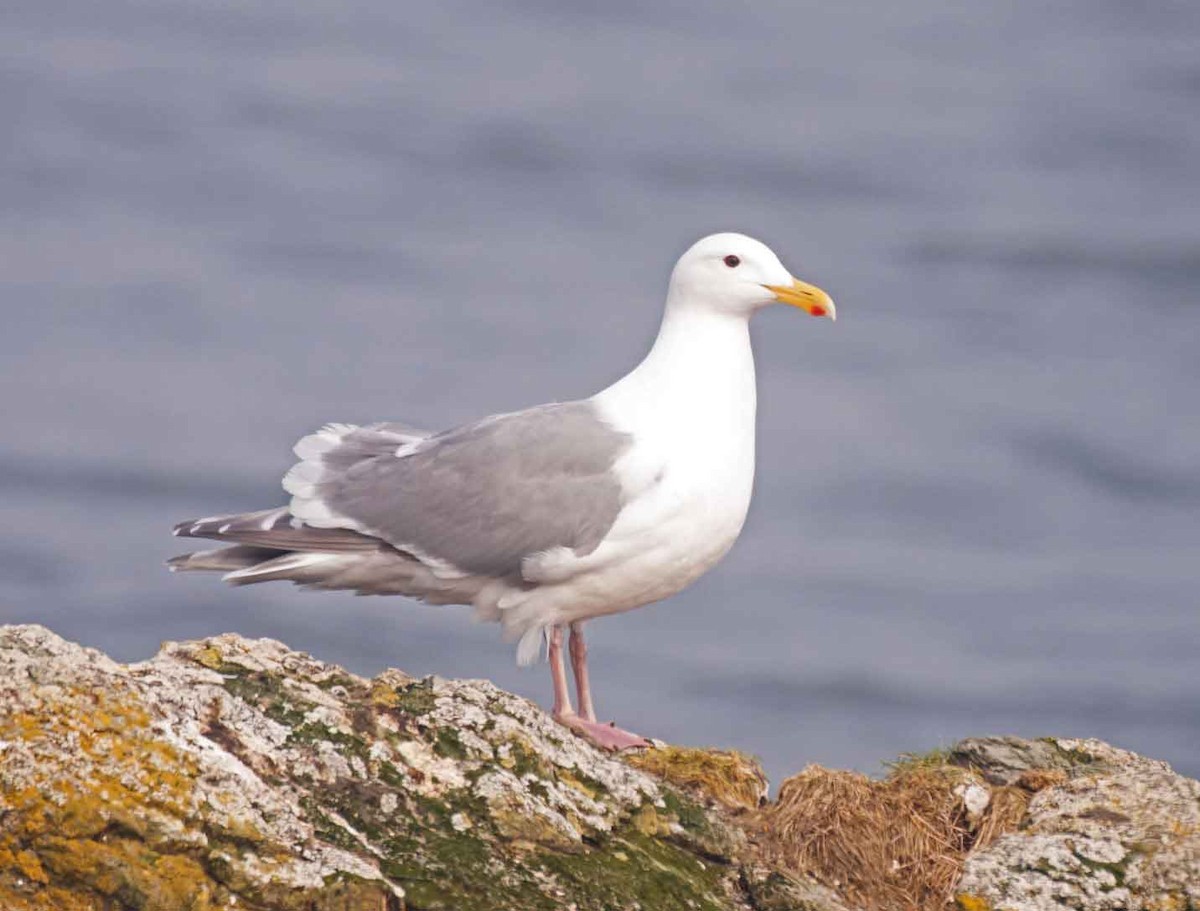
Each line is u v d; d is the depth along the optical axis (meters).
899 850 11.75
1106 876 11.38
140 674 10.95
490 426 13.99
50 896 9.66
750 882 11.22
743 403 14.08
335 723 11.16
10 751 9.89
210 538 13.91
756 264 14.04
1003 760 12.84
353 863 10.06
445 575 13.75
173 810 9.91
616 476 13.53
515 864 10.62
